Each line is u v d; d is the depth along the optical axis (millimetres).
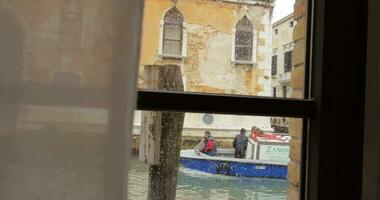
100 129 732
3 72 693
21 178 703
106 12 736
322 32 1080
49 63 713
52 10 714
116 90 739
